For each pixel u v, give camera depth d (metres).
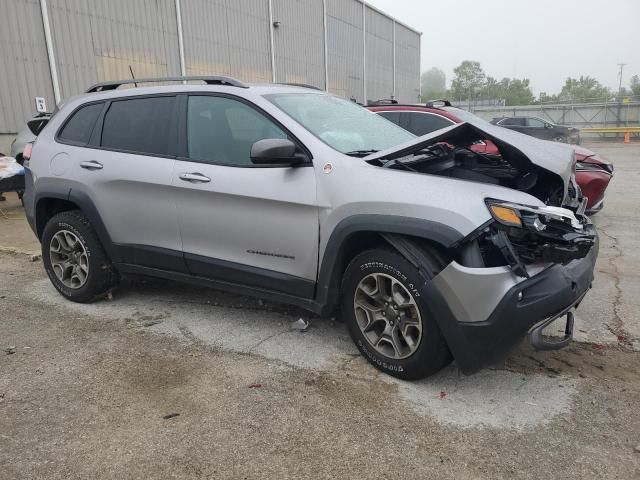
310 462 2.54
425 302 2.97
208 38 17.38
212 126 3.84
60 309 4.51
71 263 4.60
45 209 4.78
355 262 3.29
